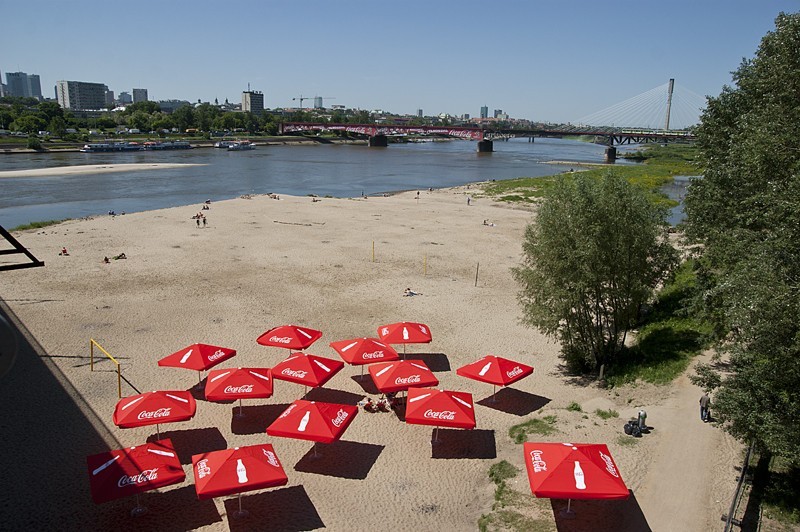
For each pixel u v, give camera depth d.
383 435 24.44
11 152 174.38
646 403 26.11
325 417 21.39
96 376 28.86
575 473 17.50
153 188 110.38
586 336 31.36
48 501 19.45
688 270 46.72
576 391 28.58
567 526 17.86
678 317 36.81
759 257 17.97
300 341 29.66
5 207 85.69
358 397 27.91
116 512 19.05
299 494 20.31
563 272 29.59
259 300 41.41
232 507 19.45
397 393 28.03
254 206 85.25
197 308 39.38
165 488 20.44
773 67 25.47
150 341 33.47
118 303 39.91
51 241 58.88
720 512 18.19
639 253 29.70
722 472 20.33
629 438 22.77
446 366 31.56
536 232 31.88
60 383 27.97
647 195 32.53
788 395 16.62
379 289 44.84
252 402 27.03
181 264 50.72
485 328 37.28
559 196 30.09
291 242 60.75
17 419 24.58
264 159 189.38
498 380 25.89
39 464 21.47
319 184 125.06
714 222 28.06
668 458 21.23
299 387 28.69
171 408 22.05
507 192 108.81
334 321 37.72
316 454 22.70
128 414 21.55
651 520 17.94
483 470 22.02
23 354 31.11
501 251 59.16
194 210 80.44
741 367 18.06
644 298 30.47
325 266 51.25
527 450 19.00
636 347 33.12
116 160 167.62
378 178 140.25
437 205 91.69
